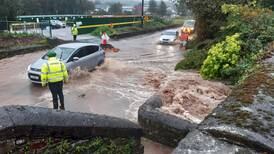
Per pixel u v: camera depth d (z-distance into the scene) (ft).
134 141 13.48
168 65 53.11
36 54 63.52
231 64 34.14
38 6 191.01
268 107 8.51
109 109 29.73
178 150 6.60
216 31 58.39
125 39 101.40
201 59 44.21
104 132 11.31
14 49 60.75
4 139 7.96
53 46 73.26
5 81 39.14
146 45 85.15
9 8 100.94
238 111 8.13
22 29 87.66
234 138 6.84
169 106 27.91
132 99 32.94
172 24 170.60
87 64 43.29
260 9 43.32
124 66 50.39
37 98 32.37
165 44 87.61
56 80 26.99
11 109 8.75
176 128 20.35
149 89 36.94
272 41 30.96
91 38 90.12
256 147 6.64
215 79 36.01
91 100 32.22
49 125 9.05
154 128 21.44
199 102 29.45
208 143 6.79
